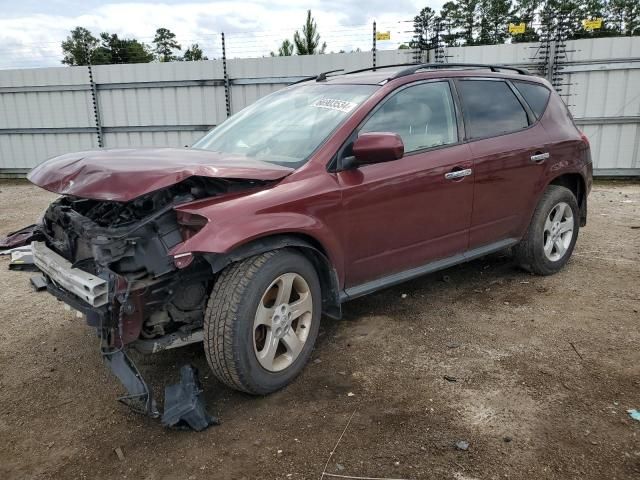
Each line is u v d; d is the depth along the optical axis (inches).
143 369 133.7
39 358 141.8
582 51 427.2
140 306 103.5
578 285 183.2
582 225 206.5
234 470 95.3
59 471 97.7
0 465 99.9
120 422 112.3
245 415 112.0
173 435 106.5
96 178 105.2
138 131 515.2
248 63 478.9
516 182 172.2
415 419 108.0
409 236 145.9
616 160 439.2
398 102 146.3
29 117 532.4
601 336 143.4
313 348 139.3
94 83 506.9
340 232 129.0
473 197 159.9
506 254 219.0
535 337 143.9
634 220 287.4
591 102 434.0
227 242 104.0
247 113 168.4
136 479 94.4
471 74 169.0
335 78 165.6
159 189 102.7
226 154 134.1
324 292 132.4
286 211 117.2
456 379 123.0
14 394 124.6
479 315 159.6
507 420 106.7
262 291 111.3
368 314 161.9
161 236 106.0
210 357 110.3
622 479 89.4
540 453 96.6
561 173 187.5
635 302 166.9
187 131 506.3
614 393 115.4
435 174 147.6
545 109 188.9
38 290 132.8
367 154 123.2
